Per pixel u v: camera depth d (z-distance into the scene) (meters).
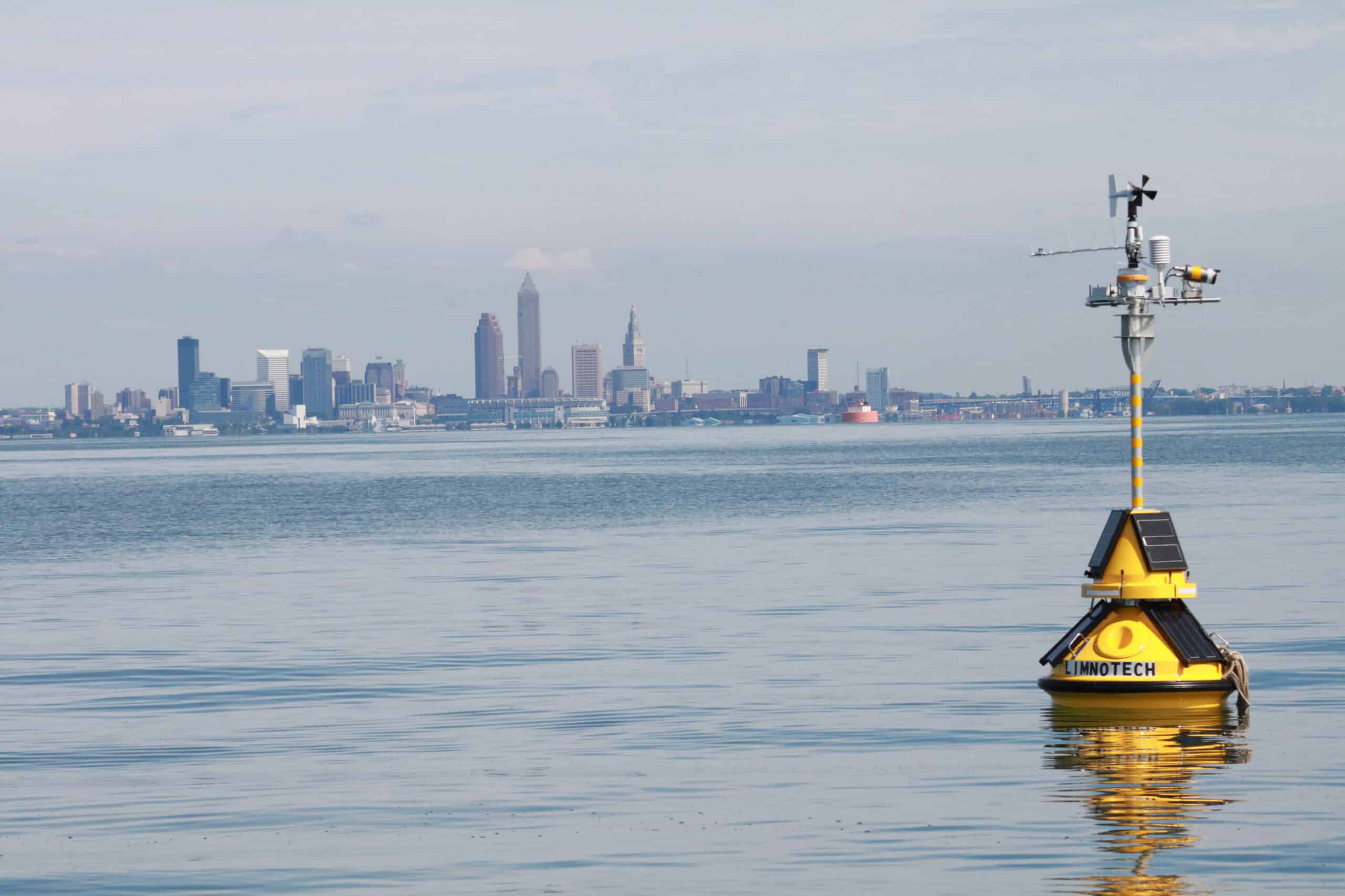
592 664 39.25
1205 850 20.91
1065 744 28.02
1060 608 49.44
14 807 24.56
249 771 27.06
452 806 24.27
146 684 37.25
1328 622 44.00
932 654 39.81
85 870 20.95
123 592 61.81
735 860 20.97
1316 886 19.34
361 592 59.44
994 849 21.19
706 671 37.72
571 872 20.55
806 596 54.62
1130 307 33.12
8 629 49.03
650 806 24.02
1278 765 25.94
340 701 34.44
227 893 19.89
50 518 125.19
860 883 19.80
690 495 140.62
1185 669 32.50
